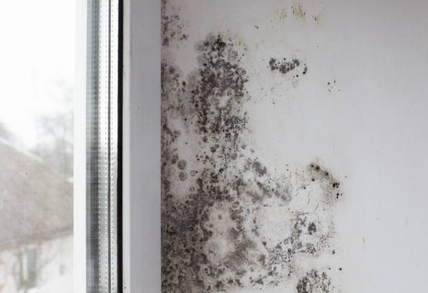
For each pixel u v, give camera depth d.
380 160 0.89
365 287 0.88
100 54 0.68
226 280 0.87
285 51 0.88
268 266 0.87
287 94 0.88
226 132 0.88
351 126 0.88
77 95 0.66
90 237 0.67
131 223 0.67
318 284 0.88
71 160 0.65
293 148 0.88
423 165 0.89
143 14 0.73
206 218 0.87
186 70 0.88
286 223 0.88
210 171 0.88
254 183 0.88
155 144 0.78
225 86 0.88
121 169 0.67
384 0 0.89
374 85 0.89
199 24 0.88
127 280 0.66
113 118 0.68
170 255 0.87
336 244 0.88
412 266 0.88
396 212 0.89
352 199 0.88
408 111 0.89
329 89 0.88
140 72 0.72
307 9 0.88
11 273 0.55
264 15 0.88
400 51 0.89
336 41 0.88
